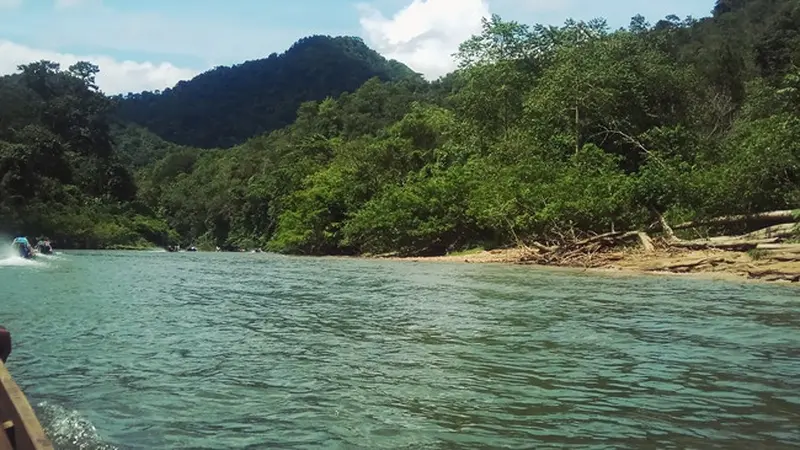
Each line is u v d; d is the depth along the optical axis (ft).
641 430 17.21
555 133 126.82
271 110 653.30
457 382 22.30
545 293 51.31
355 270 86.84
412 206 130.31
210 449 15.90
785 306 42.11
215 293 53.83
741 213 79.92
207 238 321.73
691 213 85.15
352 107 331.98
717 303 43.86
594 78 121.80
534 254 94.38
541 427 17.52
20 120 255.70
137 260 122.21
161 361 25.80
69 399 20.26
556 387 21.57
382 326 34.73
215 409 19.24
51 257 126.82
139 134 534.78
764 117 115.65
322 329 33.83
